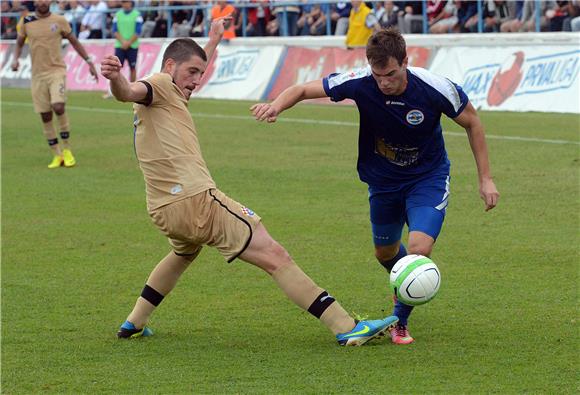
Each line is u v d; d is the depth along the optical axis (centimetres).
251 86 3884
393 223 1113
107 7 4956
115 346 1056
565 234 1559
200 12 4525
